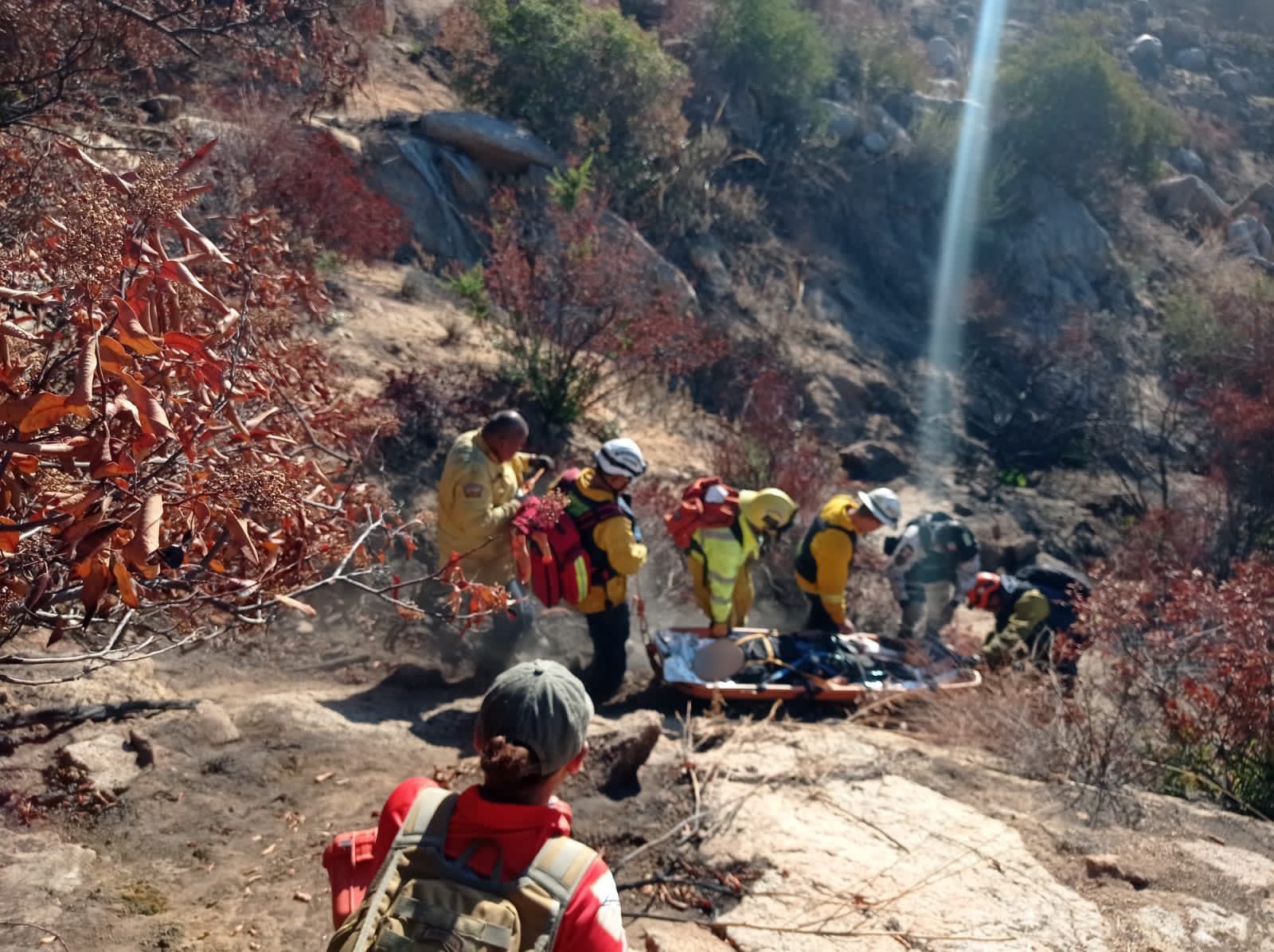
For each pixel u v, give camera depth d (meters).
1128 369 20.83
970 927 3.87
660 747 4.95
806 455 11.93
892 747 5.45
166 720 4.62
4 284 2.79
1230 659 6.45
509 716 1.84
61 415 2.23
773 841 4.27
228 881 3.77
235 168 8.59
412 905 1.71
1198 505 15.26
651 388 12.91
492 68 16.62
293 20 7.13
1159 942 3.93
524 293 10.88
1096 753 5.75
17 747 4.27
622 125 17.30
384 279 12.76
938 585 8.52
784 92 21.19
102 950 3.29
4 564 2.60
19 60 6.04
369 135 14.66
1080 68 24.05
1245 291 22.30
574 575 5.96
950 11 33.03
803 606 9.74
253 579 3.15
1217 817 5.18
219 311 2.97
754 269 18.53
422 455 9.20
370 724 5.11
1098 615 6.86
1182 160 29.89
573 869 1.76
